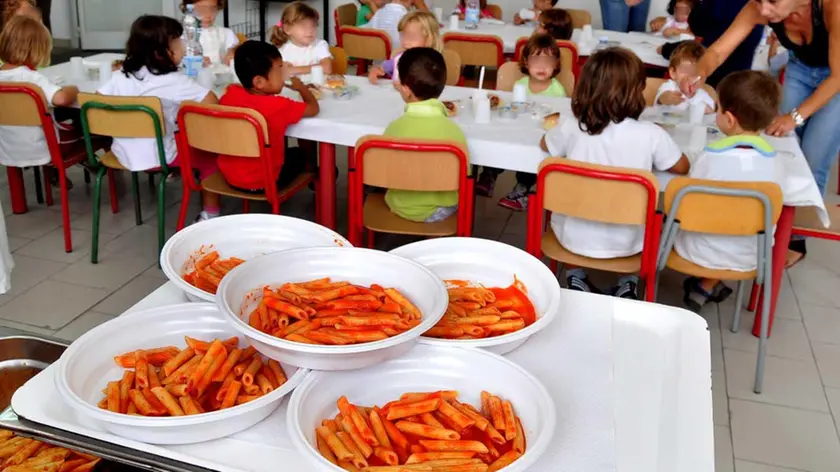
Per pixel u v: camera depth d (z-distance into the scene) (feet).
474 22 17.34
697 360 4.18
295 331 3.91
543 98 10.75
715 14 13.30
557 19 15.07
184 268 4.79
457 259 4.95
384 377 3.92
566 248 8.24
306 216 11.87
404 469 3.32
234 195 9.48
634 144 7.78
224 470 3.29
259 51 9.16
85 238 10.89
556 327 4.45
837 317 9.53
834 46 8.54
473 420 3.63
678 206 7.23
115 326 3.99
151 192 12.60
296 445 3.23
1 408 5.45
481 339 4.06
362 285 4.49
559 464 3.38
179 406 3.60
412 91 8.68
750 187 7.00
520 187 12.28
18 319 8.79
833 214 9.02
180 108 8.95
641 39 15.94
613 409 3.76
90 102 9.40
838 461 7.02
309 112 9.37
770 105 7.65
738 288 8.88
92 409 3.37
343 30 14.98
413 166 7.97
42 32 10.32
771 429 7.44
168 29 9.95
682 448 3.51
